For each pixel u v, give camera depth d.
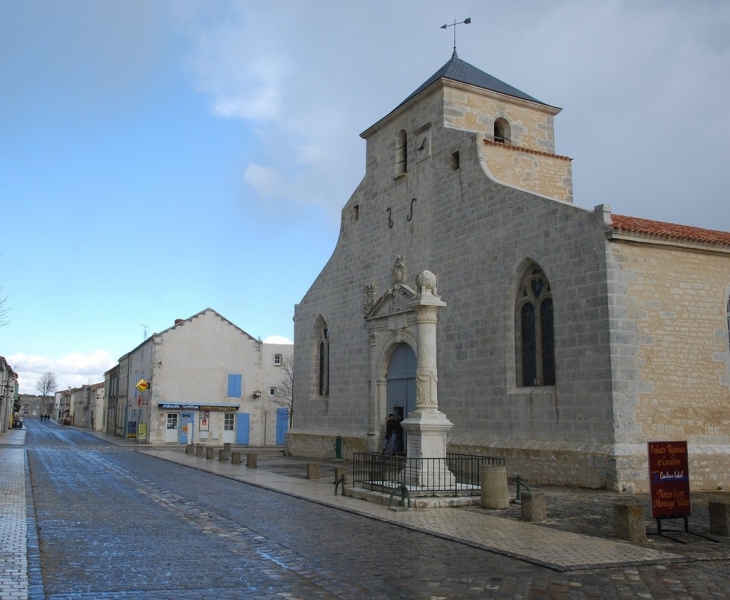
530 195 21.84
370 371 29.36
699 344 19.92
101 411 92.38
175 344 50.91
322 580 8.71
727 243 20.56
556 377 20.27
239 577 8.80
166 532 11.94
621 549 10.60
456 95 27.44
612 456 18.08
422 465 16.36
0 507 14.19
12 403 87.19
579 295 19.69
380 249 29.92
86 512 14.12
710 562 9.88
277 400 53.69
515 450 21.23
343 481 17.47
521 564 9.64
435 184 26.80
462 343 24.28
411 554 10.28
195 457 32.56
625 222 20.27
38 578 8.45
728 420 20.02
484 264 23.64
